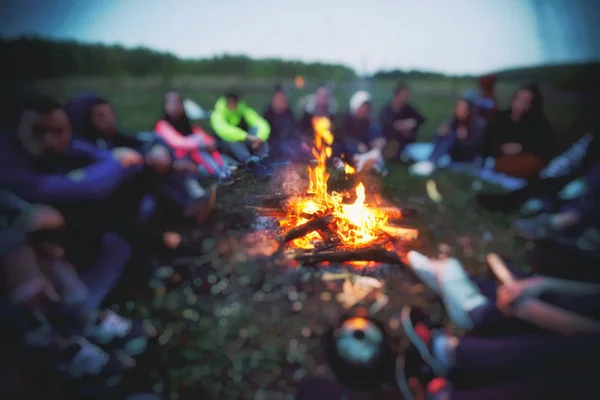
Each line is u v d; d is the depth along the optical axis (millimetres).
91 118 3248
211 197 3680
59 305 2301
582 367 1674
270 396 2162
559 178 3852
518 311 1803
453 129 5375
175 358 2389
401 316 2646
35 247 2297
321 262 2887
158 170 3477
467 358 1844
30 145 2516
